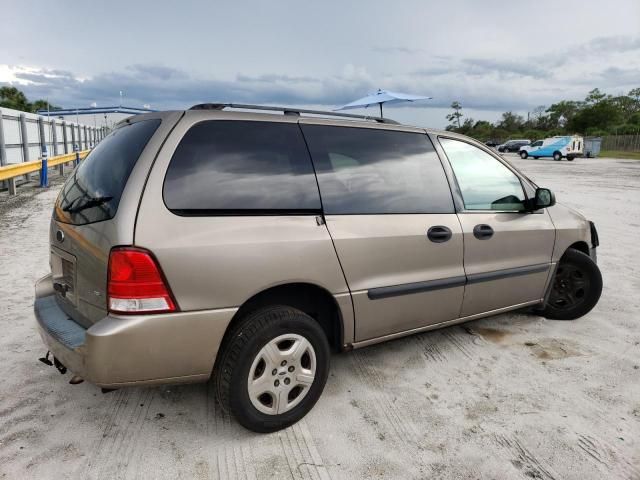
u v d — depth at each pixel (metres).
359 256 2.83
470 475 2.37
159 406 2.90
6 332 3.88
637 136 53.66
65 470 2.33
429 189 3.29
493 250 3.57
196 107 2.71
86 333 2.18
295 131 2.80
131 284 2.18
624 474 2.39
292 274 2.56
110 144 2.79
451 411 2.92
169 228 2.25
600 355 3.69
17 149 14.75
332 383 3.22
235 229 2.41
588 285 4.24
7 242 7.00
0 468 2.33
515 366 3.50
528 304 3.99
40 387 3.08
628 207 11.77
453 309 3.40
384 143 3.16
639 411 2.95
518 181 3.90
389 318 3.04
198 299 2.30
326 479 2.32
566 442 2.63
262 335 2.45
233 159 2.54
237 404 2.46
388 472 2.38
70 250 2.53
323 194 2.78
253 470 2.37
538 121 95.56
